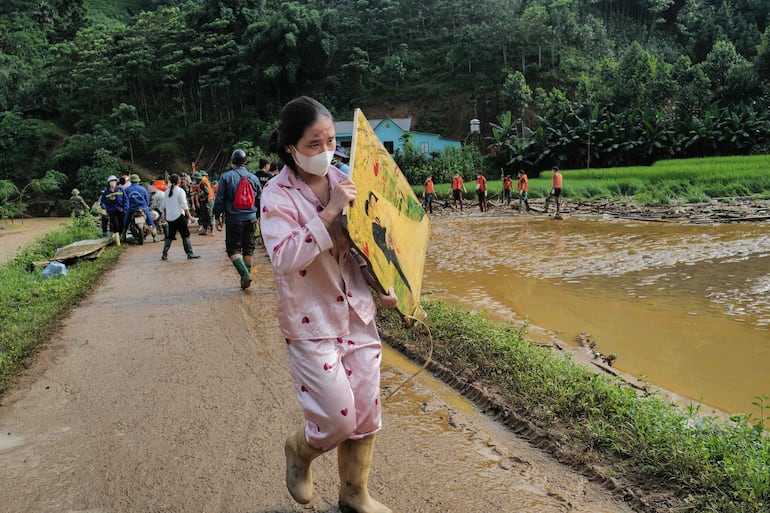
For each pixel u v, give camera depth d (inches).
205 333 258.4
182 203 455.2
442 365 198.1
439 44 2554.1
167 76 2461.9
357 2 2657.5
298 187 105.6
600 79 2011.6
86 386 200.2
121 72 2495.1
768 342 253.8
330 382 101.5
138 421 170.7
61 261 454.3
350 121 2044.8
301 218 103.8
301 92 2492.6
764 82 1831.9
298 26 2423.7
